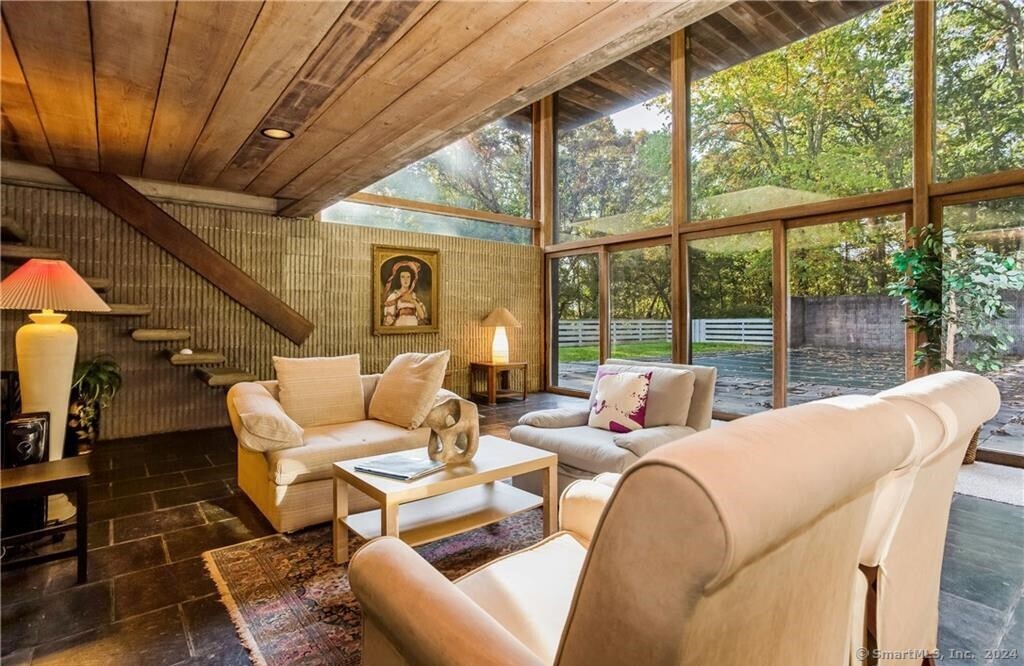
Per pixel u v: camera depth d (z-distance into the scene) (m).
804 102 4.65
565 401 6.35
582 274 6.82
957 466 1.37
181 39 1.93
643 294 6.07
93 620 1.71
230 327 4.81
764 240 4.90
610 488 1.44
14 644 1.58
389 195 5.94
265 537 2.37
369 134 2.94
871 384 4.26
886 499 1.06
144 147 3.27
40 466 2.02
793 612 0.73
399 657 0.91
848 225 4.39
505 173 7.07
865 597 1.12
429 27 1.83
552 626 1.02
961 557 2.17
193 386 4.65
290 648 1.57
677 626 0.53
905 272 3.82
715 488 0.51
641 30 1.84
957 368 3.65
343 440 2.64
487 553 2.23
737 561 0.50
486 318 6.65
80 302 2.58
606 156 6.51
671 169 5.61
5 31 1.87
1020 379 3.45
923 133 3.83
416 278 6.04
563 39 1.89
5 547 2.08
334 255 5.44
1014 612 1.78
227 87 2.34
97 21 1.81
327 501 2.51
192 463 3.59
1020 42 3.47
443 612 0.82
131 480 3.22
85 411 3.70
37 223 3.93
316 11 1.74
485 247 6.68
